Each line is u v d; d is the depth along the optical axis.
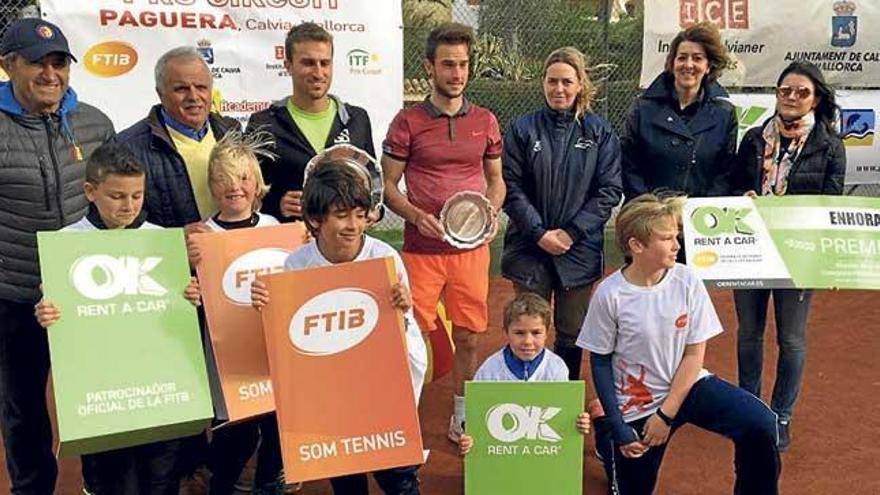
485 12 8.20
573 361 4.84
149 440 3.21
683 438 4.84
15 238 3.47
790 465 4.52
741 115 8.09
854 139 8.35
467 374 4.72
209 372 3.50
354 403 3.19
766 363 6.09
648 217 3.46
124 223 3.26
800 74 4.29
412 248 4.54
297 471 3.16
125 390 3.10
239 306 3.39
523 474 3.55
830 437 4.87
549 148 4.58
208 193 3.73
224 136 3.75
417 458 3.22
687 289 3.55
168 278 3.23
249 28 6.84
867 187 8.74
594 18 8.20
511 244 4.79
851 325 7.08
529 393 3.51
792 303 4.52
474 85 8.23
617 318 3.58
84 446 3.07
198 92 3.64
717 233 4.28
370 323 3.19
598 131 4.64
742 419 3.44
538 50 8.29
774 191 4.50
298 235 3.51
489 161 4.62
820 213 4.27
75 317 3.08
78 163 3.59
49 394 5.45
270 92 6.95
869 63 8.25
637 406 3.64
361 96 7.12
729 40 8.02
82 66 6.46
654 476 3.70
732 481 4.35
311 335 3.16
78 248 3.11
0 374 3.61
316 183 3.16
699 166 4.64
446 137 4.41
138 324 3.16
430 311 4.55
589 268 4.68
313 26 4.14
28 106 3.46
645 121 4.73
